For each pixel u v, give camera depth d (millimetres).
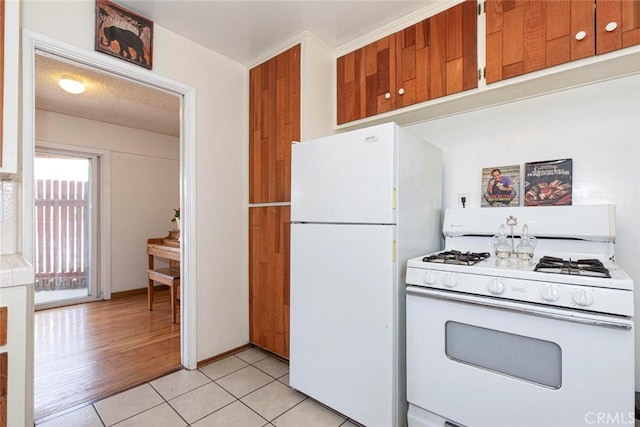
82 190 4031
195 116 2232
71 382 2000
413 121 2158
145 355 2404
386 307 1459
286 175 2238
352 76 2223
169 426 1585
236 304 2490
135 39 1901
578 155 1619
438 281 1362
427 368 1402
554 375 1127
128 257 4254
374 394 1490
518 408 1186
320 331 1716
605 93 1554
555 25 1438
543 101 1722
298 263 1844
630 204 1492
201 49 2277
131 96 3117
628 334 1001
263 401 1806
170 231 4402
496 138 1867
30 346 1480
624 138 1510
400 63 1966
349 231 1595
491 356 1259
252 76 2531
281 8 1870
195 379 2049
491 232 1719
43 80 2723
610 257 1436
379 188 1489
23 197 1483
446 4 1771
